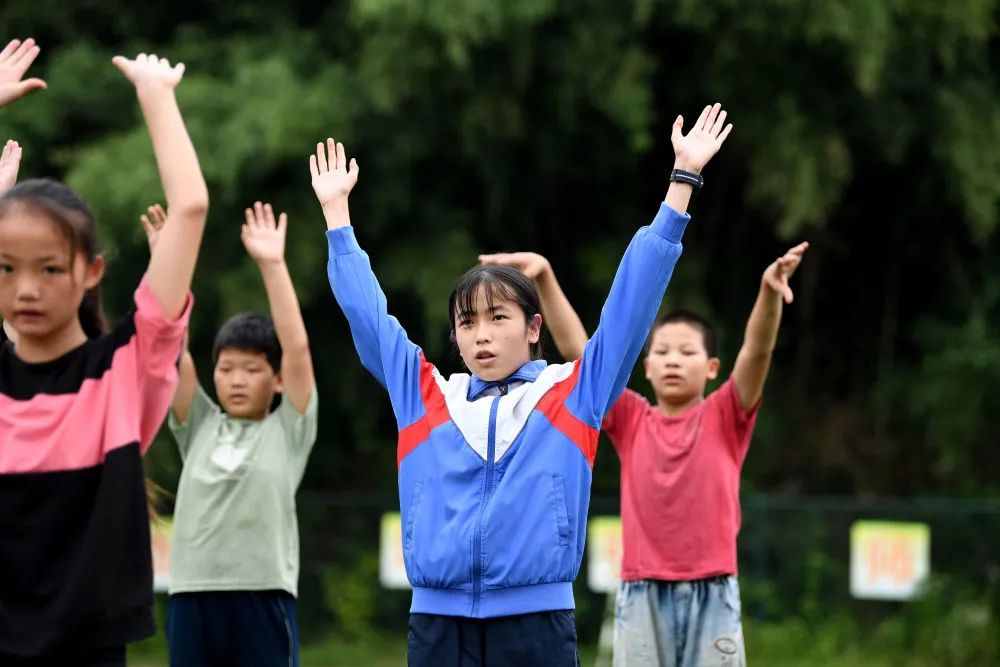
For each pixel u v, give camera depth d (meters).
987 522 50.16
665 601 21.89
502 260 19.97
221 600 21.75
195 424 23.08
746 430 22.30
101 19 60.44
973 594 49.50
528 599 14.93
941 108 56.59
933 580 49.66
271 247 21.25
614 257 59.06
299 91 51.72
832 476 65.44
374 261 56.56
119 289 54.19
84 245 12.25
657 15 54.38
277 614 21.98
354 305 16.42
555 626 14.98
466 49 49.53
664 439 22.19
